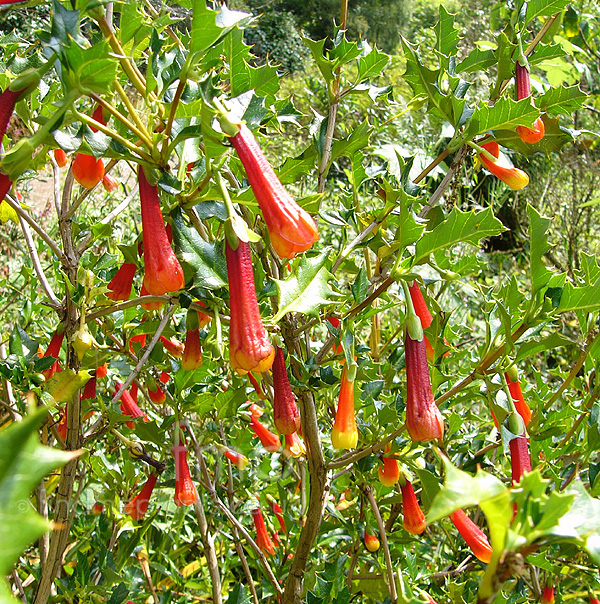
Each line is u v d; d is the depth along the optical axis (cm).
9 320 333
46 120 116
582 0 448
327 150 171
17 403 221
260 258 165
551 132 198
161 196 135
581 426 216
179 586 272
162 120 126
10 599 44
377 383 193
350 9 1788
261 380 204
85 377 152
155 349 199
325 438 234
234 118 116
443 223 137
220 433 231
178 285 124
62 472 165
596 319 195
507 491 76
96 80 107
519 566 79
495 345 163
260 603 246
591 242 598
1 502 47
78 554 191
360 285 155
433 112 183
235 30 149
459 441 244
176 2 139
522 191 695
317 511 171
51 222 415
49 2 117
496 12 277
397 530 241
